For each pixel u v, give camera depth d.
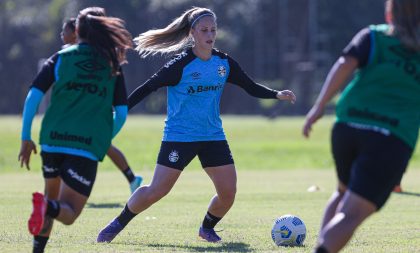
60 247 30.23
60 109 24.16
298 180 67.69
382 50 21.84
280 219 31.94
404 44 21.70
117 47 24.64
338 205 23.20
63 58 24.19
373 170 21.17
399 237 34.00
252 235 35.03
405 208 46.03
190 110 31.58
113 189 58.81
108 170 79.38
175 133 31.72
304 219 41.19
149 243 32.25
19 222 38.84
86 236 34.09
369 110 21.78
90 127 24.12
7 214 42.25
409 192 56.00
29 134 24.02
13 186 60.91
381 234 34.97
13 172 77.88
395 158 21.33
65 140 23.97
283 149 103.31
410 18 21.70
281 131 156.12
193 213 43.78
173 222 39.72
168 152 31.77
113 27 24.48
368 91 21.88
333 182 65.38
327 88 21.98
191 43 33.22
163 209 45.75
